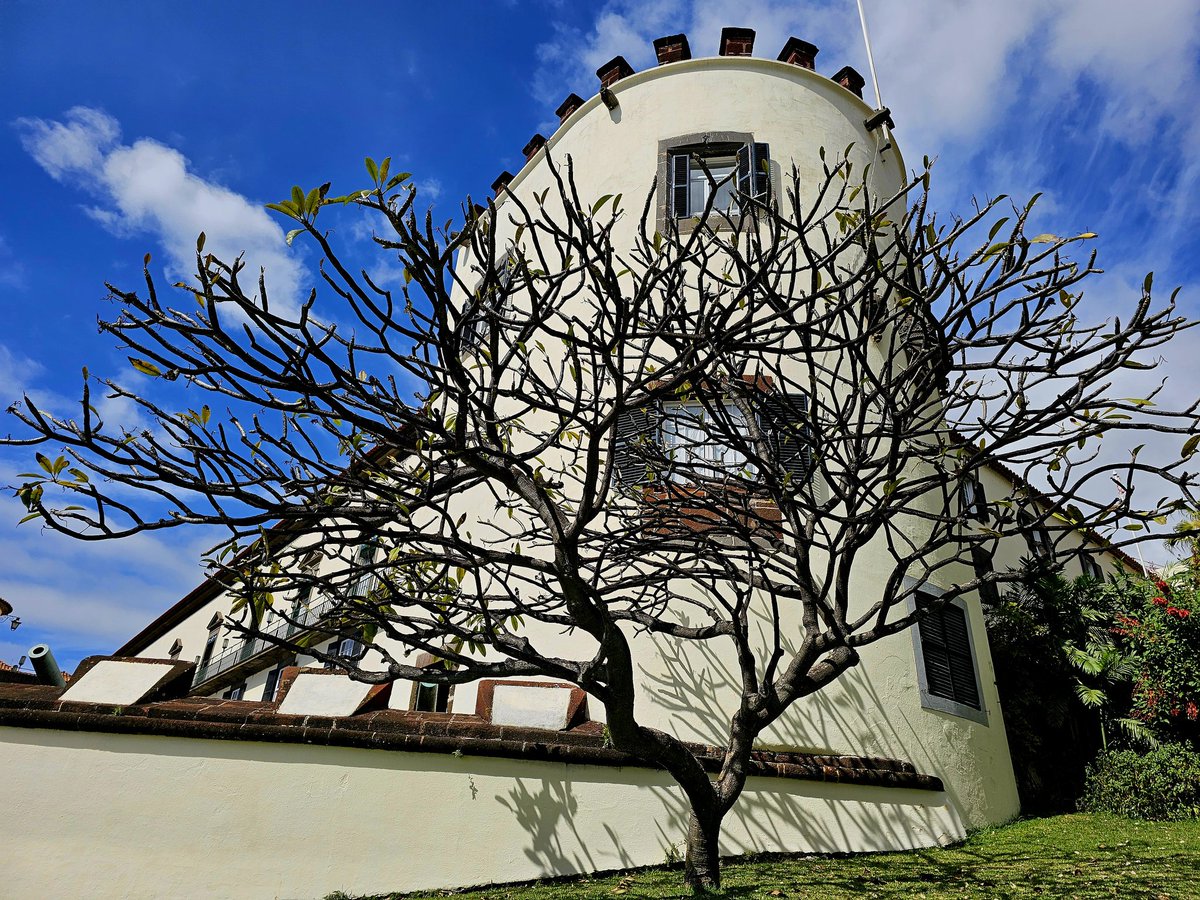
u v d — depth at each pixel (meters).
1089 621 13.69
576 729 9.55
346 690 9.36
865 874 8.24
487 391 6.48
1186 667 11.59
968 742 11.47
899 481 7.11
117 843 8.06
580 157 14.78
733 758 7.53
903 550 12.02
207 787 8.40
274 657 22.08
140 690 8.90
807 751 10.38
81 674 9.27
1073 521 6.92
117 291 5.07
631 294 12.46
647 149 14.05
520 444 12.78
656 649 10.85
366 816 8.50
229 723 8.68
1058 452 6.95
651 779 9.33
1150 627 12.22
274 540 6.80
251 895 8.02
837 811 9.73
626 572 10.95
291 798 8.47
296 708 9.05
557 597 7.92
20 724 8.45
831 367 12.31
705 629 8.09
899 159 15.78
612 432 6.47
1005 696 13.47
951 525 7.37
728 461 11.45
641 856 8.90
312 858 8.24
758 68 14.73
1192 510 6.16
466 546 6.41
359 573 6.94
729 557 7.88
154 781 8.37
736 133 13.83
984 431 6.93
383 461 7.18
